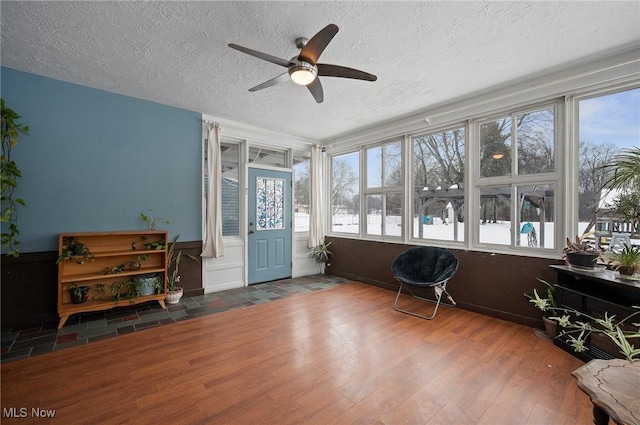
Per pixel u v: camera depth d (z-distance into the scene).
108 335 2.60
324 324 2.88
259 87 2.33
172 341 2.49
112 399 1.71
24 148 2.73
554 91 2.69
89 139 3.06
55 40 2.17
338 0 1.75
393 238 4.28
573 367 2.09
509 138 3.09
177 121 3.64
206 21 1.95
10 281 2.68
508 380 1.93
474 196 3.35
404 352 2.31
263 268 4.60
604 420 1.07
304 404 1.68
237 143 4.38
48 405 1.65
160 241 3.42
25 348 2.33
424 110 3.66
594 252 2.29
